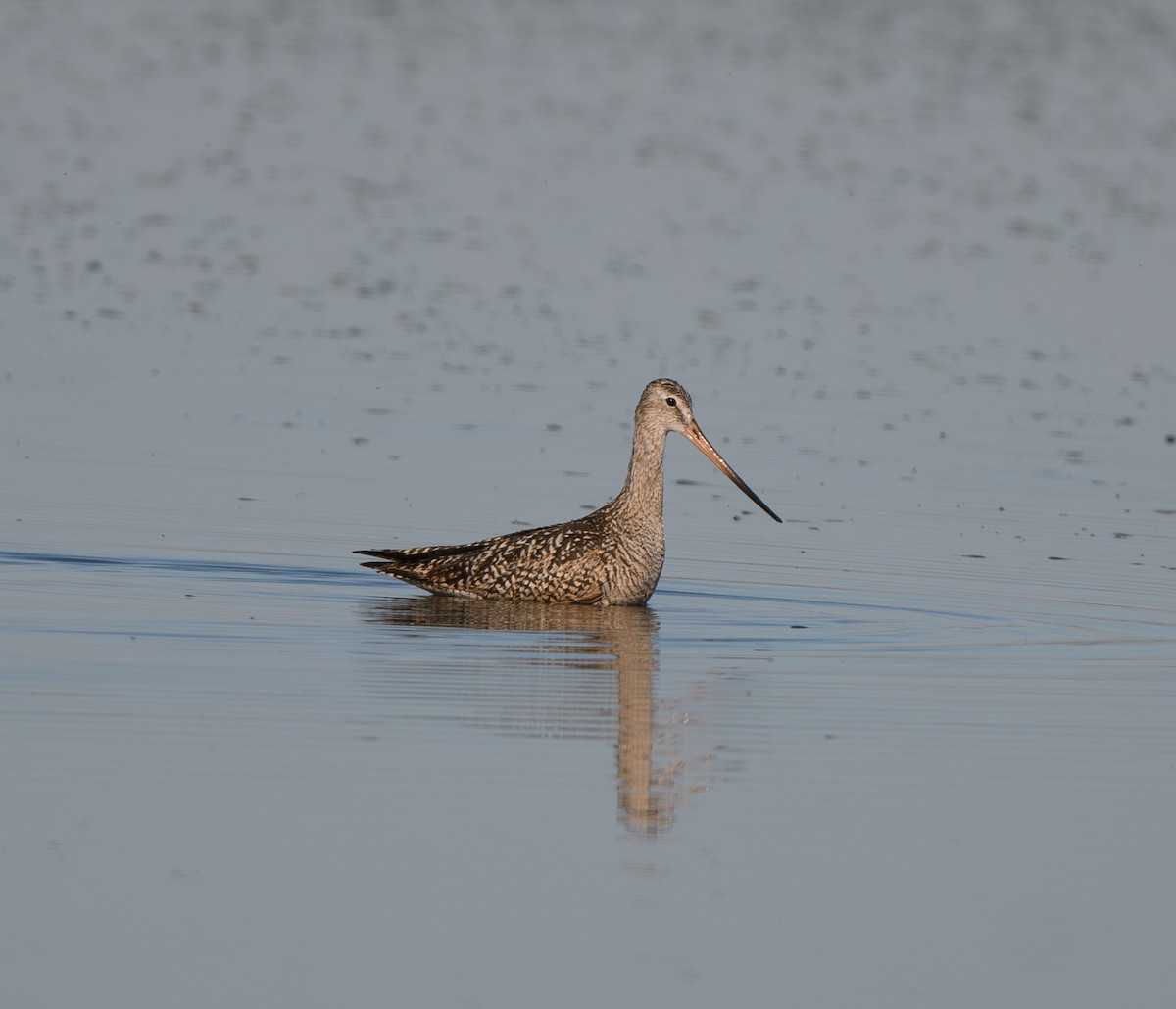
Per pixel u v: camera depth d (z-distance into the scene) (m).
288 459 19.75
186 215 31.20
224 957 9.12
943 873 10.37
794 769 11.85
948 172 37.16
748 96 43.75
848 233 32.12
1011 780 11.74
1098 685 13.83
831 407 22.98
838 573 17.09
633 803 11.16
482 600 16.05
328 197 33.03
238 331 24.84
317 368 23.34
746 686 13.62
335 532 17.52
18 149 35.19
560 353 24.70
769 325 26.59
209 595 15.52
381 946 9.30
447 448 20.52
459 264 29.08
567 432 21.33
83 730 11.98
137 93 40.94
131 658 13.60
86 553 16.41
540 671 13.85
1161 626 15.59
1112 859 10.58
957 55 49.72
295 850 10.30
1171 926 9.81
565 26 51.91
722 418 22.38
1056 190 36.03
